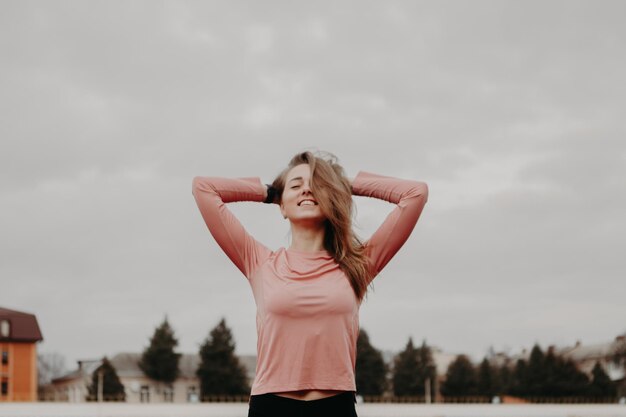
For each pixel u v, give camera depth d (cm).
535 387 7775
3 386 7538
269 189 358
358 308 337
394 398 7769
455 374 7981
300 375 312
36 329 7825
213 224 345
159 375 7694
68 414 4341
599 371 7931
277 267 334
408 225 349
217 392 7131
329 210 333
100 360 7625
